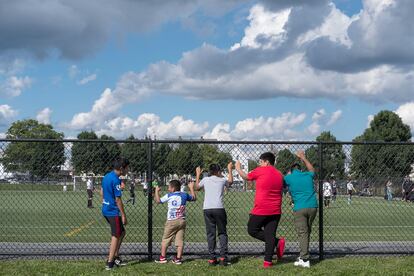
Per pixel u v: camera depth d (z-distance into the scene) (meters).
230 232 15.68
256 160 10.98
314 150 12.34
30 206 26.08
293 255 11.23
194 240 13.81
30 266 9.78
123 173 9.99
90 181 24.14
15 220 19.42
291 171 10.54
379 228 17.48
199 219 19.62
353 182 21.31
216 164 10.46
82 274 9.09
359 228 17.45
